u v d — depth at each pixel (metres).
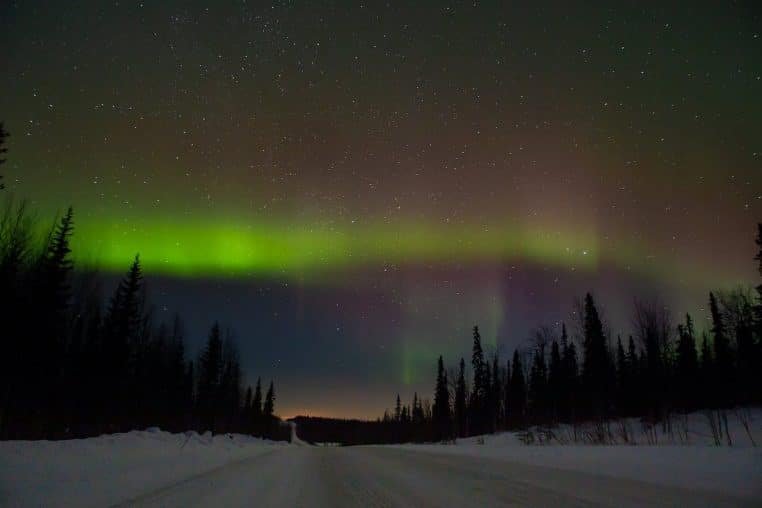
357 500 7.56
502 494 7.86
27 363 23.89
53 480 8.21
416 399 93.25
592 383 44.22
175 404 44.16
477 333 65.12
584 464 12.61
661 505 6.50
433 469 12.93
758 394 36.88
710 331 43.22
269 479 10.66
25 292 24.44
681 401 37.69
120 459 11.84
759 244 36.94
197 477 10.54
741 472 9.14
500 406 61.16
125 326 33.31
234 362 64.31
